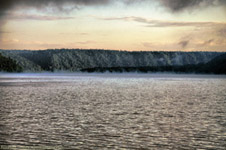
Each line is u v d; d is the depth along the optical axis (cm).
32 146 1605
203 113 2811
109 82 11012
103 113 2770
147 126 2148
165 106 3353
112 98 4331
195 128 2086
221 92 5772
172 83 10269
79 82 10869
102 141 1719
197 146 1630
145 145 1642
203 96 4781
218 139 1777
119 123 2259
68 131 1967
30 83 9669
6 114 2666
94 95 4875
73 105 3403
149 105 3447
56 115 2630
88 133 1914
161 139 1772
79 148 1578
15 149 1547
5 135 1838
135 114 2720
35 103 3591
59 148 1575
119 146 1620
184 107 3272
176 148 1592
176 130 2017
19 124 2191
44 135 1850
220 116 2623
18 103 3578
